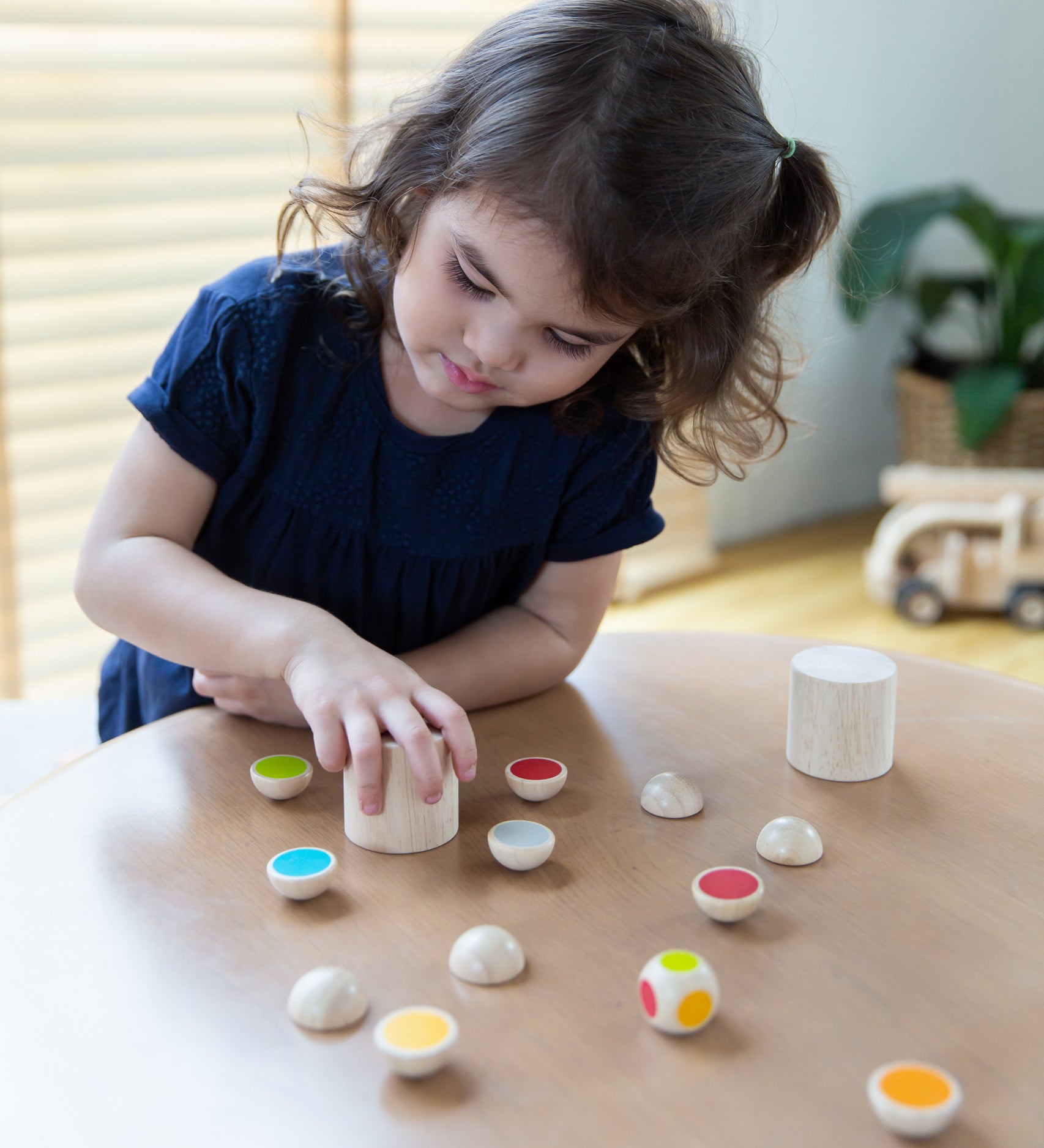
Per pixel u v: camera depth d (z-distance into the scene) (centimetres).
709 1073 48
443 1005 52
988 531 236
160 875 62
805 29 250
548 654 86
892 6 269
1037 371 267
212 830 66
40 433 172
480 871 63
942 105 289
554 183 63
